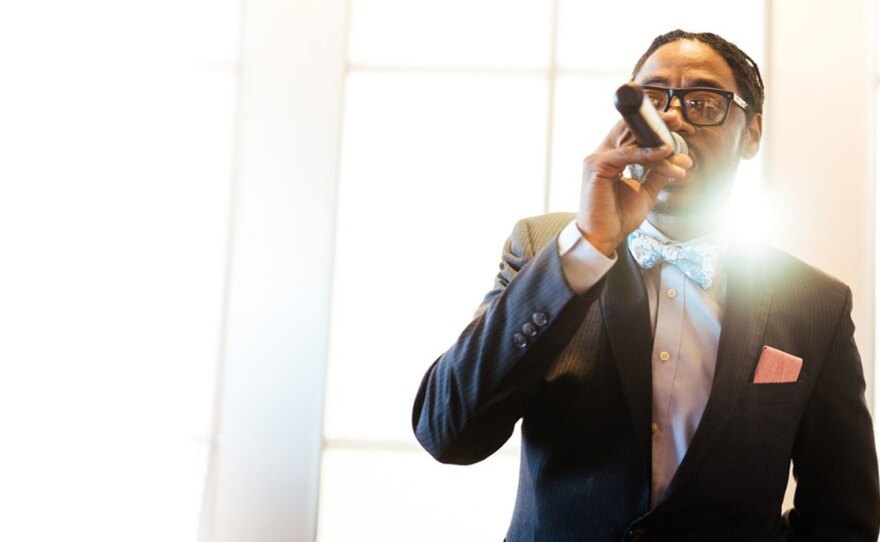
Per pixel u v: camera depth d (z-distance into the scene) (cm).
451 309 192
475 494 189
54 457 187
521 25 195
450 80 195
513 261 124
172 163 194
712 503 108
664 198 114
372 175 194
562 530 110
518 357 103
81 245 191
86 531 187
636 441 108
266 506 187
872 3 184
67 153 192
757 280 116
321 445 188
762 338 112
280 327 190
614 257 103
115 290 191
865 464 119
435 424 109
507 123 194
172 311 191
